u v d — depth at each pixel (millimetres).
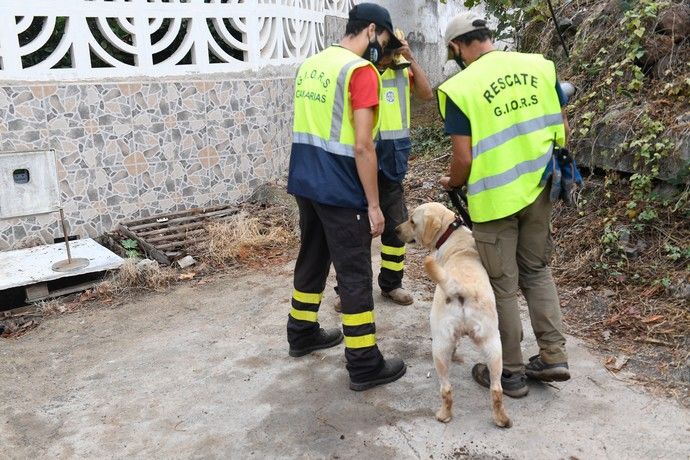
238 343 4250
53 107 5766
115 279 5305
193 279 5406
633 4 5477
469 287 3023
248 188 6977
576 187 5211
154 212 6434
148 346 4285
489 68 3160
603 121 5168
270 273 5445
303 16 7785
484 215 3162
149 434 3301
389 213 4461
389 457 3004
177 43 7410
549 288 3342
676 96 4922
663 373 3504
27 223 5832
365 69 3250
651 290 4203
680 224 4500
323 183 3379
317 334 4043
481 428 3170
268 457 3062
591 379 3512
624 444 2979
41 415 3525
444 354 3119
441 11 11391
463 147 3129
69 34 5824
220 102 6633
